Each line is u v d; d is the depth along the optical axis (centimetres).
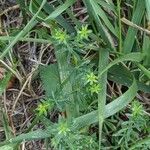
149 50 58
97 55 61
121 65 59
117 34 58
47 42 59
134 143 55
